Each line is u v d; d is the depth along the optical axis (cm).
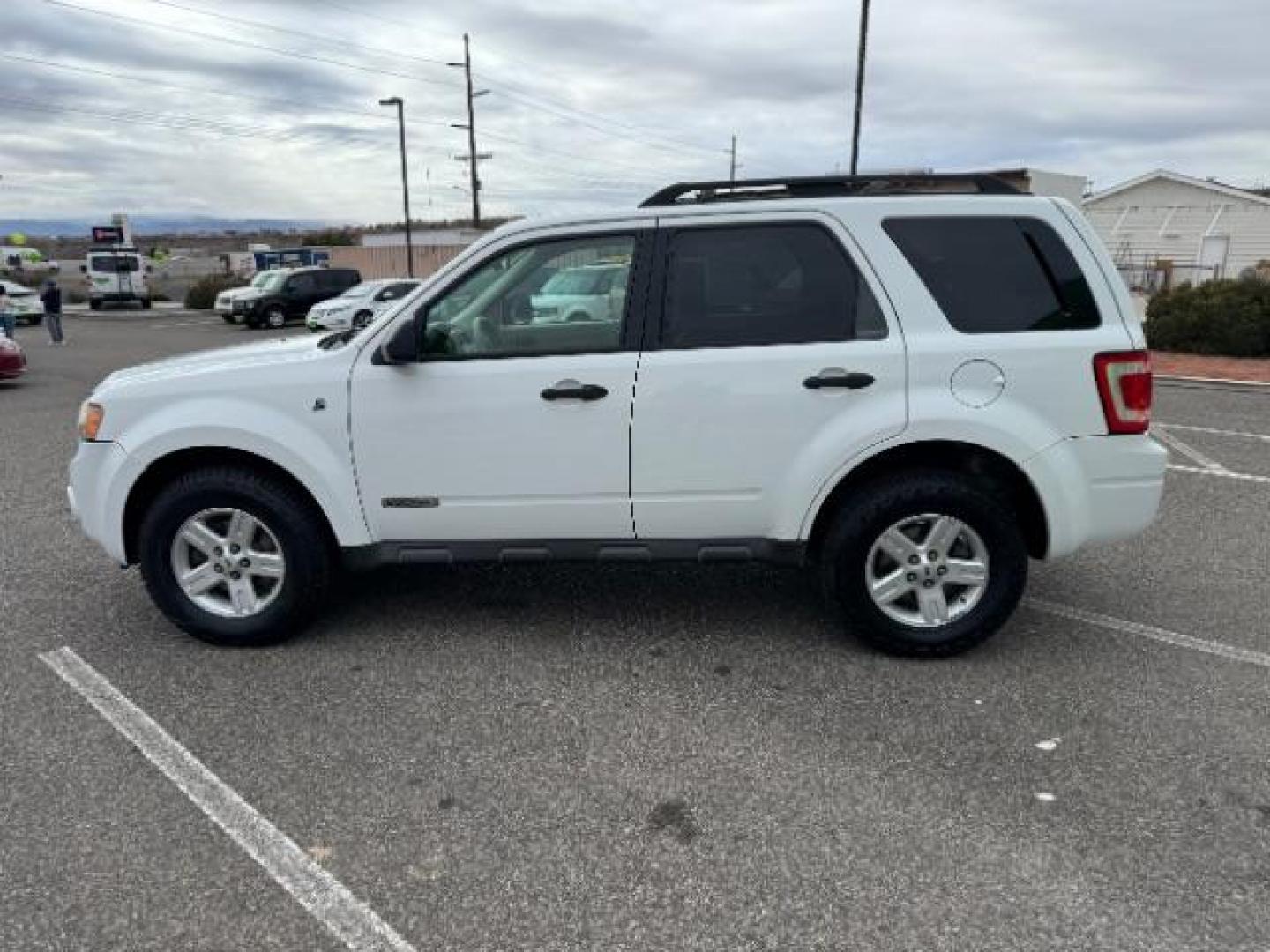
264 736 349
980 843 283
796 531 396
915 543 399
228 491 407
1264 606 467
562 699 376
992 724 353
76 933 249
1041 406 382
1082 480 387
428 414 396
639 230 393
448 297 397
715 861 276
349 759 333
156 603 425
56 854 281
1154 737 342
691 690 382
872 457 390
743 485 393
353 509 407
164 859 279
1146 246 3662
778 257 389
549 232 396
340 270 3034
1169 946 241
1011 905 256
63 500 702
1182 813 296
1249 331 1619
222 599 431
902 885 265
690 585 504
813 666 403
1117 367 381
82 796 311
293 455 399
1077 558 543
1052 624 446
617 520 402
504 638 436
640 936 247
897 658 409
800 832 289
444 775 322
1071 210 388
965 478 393
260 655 420
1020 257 385
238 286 4081
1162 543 570
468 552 411
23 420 1083
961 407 380
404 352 388
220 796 311
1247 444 876
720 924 251
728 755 333
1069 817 294
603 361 389
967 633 400
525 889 265
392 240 5819
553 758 332
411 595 491
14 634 445
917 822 293
